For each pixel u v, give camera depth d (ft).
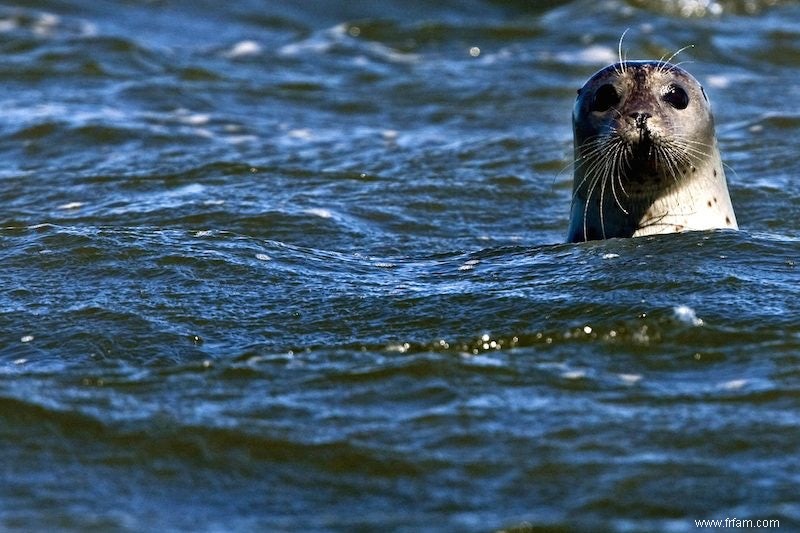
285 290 101.86
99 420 77.56
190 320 95.91
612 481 68.85
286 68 223.92
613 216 116.26
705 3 260.42
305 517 66.80
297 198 145.18
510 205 146.61
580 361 85.10
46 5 259.80
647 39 236.02
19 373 86.53
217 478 71.31
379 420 77.05
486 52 234.79
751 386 79.66
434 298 98.02
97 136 176.45
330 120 192.54
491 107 199.72
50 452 74.23
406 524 65.41
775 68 223.92
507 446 73.20
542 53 231.09
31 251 110.52
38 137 176.14
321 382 83.05
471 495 68.33
